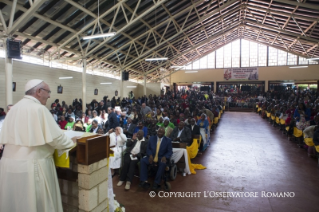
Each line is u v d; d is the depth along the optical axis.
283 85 23.05
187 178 4.60
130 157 4.27
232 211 3.28
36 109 1.71
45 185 1.70
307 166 5.30
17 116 1.71
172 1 10.48
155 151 4.23
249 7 14.35
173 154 4.78
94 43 11.25
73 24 9.27
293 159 5.89
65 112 9.78
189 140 5.52
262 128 11.07
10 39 6.63
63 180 2.16
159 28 12.99
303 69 21.78
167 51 16.92
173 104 13.98
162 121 7.21
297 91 19.97
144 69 20.16
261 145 7.50
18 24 6.38
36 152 1.70
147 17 11.07
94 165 2.01
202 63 25.17
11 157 1.69
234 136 9.05
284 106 10.75
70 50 11.29
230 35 21.69
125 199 3.68
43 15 8.03
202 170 5.08
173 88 26.22
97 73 16.36
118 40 12.33
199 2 11.26
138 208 3.37
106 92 17.30
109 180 2.60
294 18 12.63
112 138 4.68
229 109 20.75
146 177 4.13
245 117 15.70
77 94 13.98
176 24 12.64
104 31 10.62
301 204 3.48
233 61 24.16
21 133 1.68
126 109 11.13
